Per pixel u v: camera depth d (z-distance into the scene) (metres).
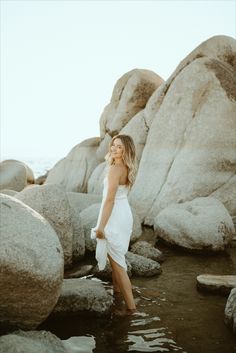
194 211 7.36
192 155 9.39
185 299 4.45
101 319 3.86
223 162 9.22
